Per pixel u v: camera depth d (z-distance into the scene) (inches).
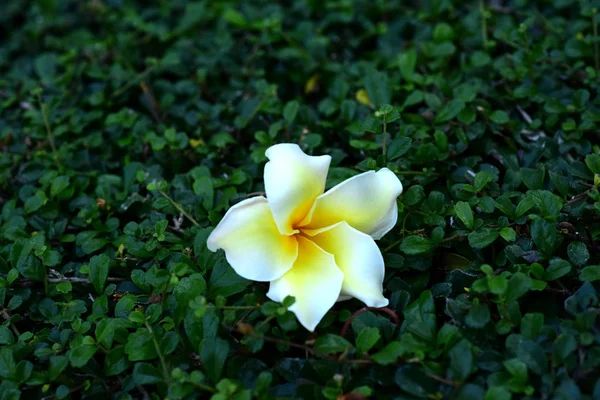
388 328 14.4
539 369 13.4
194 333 14.4
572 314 14.1
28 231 17.5
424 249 15.1
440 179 17.1
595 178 15.5
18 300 15.6
